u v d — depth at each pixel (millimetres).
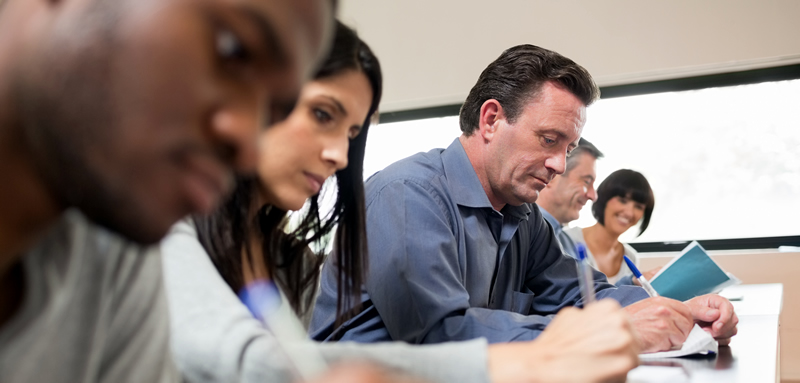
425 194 1380
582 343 703
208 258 768
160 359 599
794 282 3484
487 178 1570
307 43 361
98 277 533
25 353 448
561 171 1545
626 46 3703
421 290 1267
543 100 1525
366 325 1355
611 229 2930
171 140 335
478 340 712
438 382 668
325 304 1430
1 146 365
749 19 3553
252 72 352
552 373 673
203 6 333
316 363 659
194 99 334
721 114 3682
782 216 3621
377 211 1354
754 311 1975
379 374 236
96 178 345
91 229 528
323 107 864
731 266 3576
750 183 3658
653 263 3705
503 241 1594
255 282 925
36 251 458
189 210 360
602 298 1656
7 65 357
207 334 670
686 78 3709
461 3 3939
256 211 912
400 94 4043
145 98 329
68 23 336
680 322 1271
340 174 994
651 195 2939
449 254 1331
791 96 3590
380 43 4062
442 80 3973
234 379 649
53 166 356
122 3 332
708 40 3604
